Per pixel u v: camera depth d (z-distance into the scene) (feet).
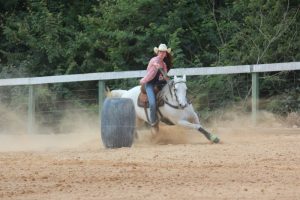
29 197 45.65
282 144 69.00
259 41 110.42
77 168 56.24
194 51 122.21
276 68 90.48
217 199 43.62
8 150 77.10
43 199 44.91
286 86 103.76
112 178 51.42
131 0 121.29
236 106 100.78
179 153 63.46
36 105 110.83
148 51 120.57
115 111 72.95
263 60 108.78
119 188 47.88
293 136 80.02
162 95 79.46
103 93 100.32
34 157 64.18
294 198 43.42
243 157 59.93
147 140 82.33
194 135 85.56
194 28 122.21
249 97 100.99
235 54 111.34
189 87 102.73
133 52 121.70
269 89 104.32
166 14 123.24
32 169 56.44
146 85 80.28
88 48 127.13
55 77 103.91
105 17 123.44
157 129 81.00
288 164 55.98
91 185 49.26
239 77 102.78
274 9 111.14
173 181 49.88
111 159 60.95
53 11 136.05
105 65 123.44
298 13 111.55
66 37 130.11
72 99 113.19
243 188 47.01
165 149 67.62
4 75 126.62
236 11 119.44
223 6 126.41
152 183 49.32
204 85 102.42
